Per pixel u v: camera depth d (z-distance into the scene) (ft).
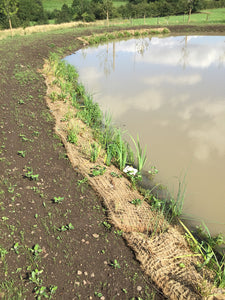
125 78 48.70
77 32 91.45
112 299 11.23
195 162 23.15
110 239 14.37
